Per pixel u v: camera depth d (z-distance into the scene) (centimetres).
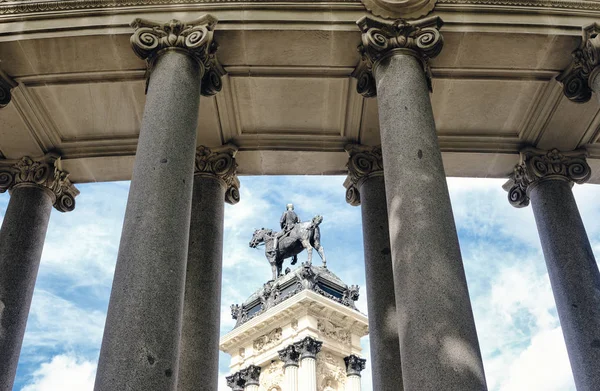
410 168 1370
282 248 4281
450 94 1931
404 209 1320
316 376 3675
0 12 1681
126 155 2134
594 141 2077
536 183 2036
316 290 3919
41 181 2045
